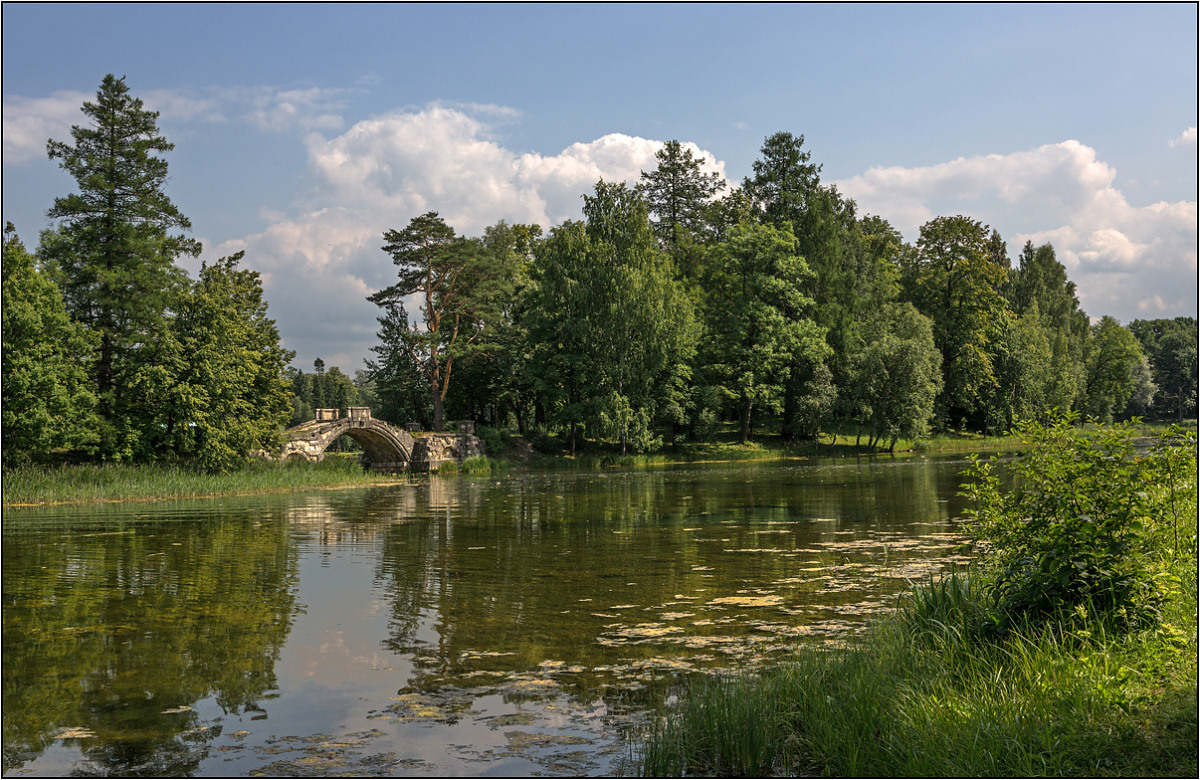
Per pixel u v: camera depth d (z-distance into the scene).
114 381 43.16
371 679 8.28
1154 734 5.45
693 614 10.75
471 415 69.94
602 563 15.15
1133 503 7.41
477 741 6.59
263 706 7.55
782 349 62.84
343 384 132.88
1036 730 5.74
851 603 11.12
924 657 7.46
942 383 68.50
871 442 64.00
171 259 44.59
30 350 35.78
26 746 6.66
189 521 24.14
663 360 57.59
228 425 40.78
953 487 29.92
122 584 13.77
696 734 6.30
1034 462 8.18
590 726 6.86
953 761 5.54
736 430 72.38
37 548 18.30
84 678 8.49
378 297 64.12
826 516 21.75
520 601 11.91
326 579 14.02
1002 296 86.50
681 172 80.38
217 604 12.08
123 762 6.32
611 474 46.84
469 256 62.84
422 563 15.59
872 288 73.88
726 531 19.28
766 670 8.07
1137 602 7.09
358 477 44.31
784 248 66.06
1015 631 7.40
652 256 60.34
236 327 42.78
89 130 42.69
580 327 57.34
